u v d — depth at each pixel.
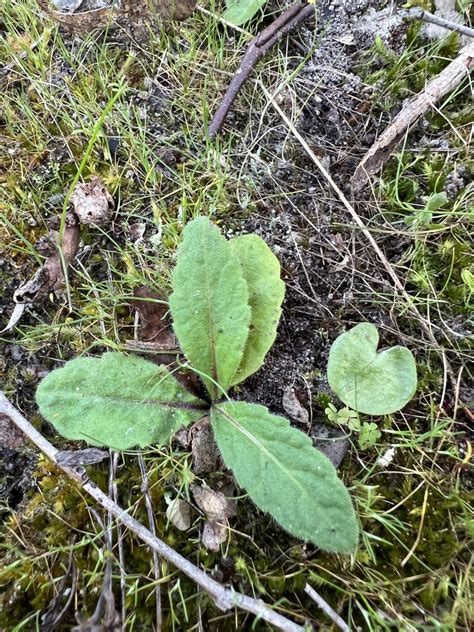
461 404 0.14
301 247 0.16
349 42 0.19
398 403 0.13
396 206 0.17
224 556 0.12
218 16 0.20
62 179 0.18
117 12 0.19
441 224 0.16
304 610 0.12
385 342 0.15
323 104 0.19
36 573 0.12
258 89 0.19
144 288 0.15
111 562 0.12
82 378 0.13
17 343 0.15
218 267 0.13
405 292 0.15
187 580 0.12
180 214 0.17
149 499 0.13
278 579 0.12
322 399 0.14
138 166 0.18
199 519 0.13
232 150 0.18
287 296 0.16
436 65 0.18
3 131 0.19
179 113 0.19
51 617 0.12
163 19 0.20
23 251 0.16
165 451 0.14
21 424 0.13
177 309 0.13
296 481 0.11
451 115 0.18
